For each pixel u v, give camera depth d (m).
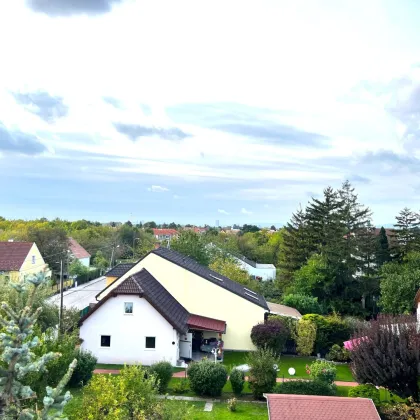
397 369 21.48
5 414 6.66
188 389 26.59
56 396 6.74
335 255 54.38
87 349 31.77
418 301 33.31
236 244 97.75
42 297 28.89
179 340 33.56
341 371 32.25
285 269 65.62
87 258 91.12
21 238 75.75
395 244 65.19
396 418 19.84
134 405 17.16
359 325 33.88
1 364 9.22
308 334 35.75
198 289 38.19
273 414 17.08
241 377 26.39
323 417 16.92
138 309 31.91
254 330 35.72
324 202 65.81
